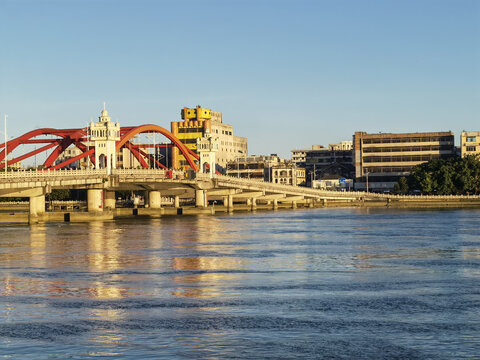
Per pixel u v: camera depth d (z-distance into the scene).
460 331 38.88
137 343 36.38
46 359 33.62
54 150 187.12
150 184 191.50
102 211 165.88
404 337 37.59
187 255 77.06
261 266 66.88
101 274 61.47
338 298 48.59
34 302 47.53
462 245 87.56
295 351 35.00
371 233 110.19
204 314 43.31
